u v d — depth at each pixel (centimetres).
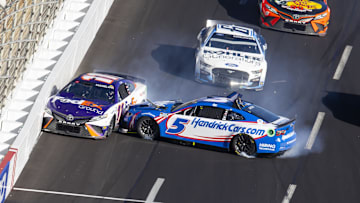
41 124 4747
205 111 4922
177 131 4947
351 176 4800
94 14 6838
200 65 6216
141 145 4894
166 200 4062
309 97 6444
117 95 5109
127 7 8019
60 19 6306
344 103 6406
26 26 5028
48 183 4103
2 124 4466
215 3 8500
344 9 8719
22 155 4212
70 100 4912
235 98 5153
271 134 4744
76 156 4541
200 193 4219
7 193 3869
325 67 7156
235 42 6431
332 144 5412
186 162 4678
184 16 7994
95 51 6800
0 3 4347
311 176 4697
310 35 7906
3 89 4488
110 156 4616
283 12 7600
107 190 4109
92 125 4688
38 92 4922
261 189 4378
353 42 7819
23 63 5062
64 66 5575
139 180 4300
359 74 7094
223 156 4862
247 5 8538
